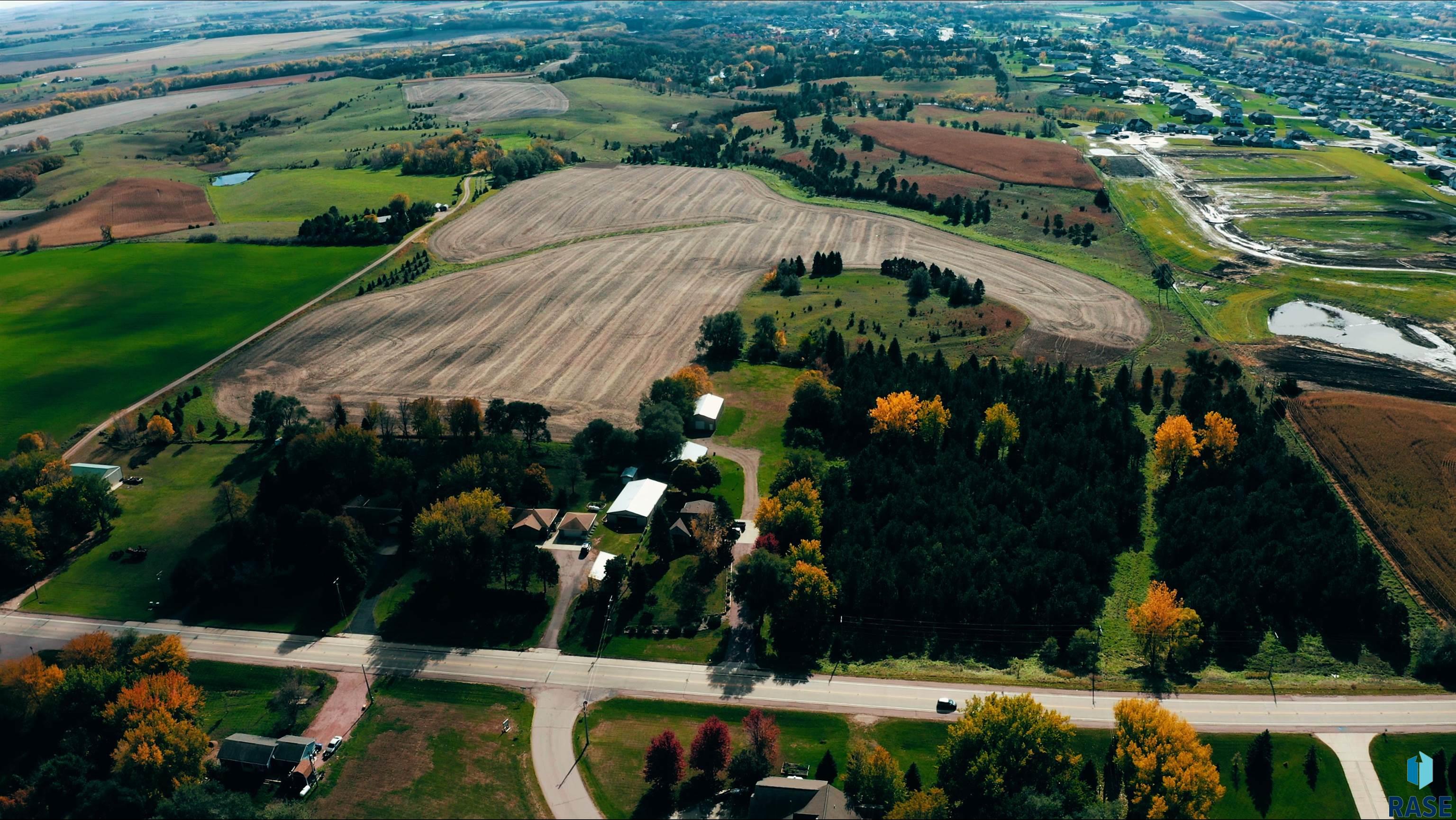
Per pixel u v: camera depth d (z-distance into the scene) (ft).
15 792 324.19
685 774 325.01
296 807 309.63
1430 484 466.29
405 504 451.94
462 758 335.67
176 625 409.08
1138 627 364.79
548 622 404.57
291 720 354.54
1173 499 466.29
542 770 329.93
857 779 301.02
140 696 341.41
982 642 386.73
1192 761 288.10
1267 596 398.21
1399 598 403.13
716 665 376.89
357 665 383.24
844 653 382.22
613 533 459.73
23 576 435.94
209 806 303.68
